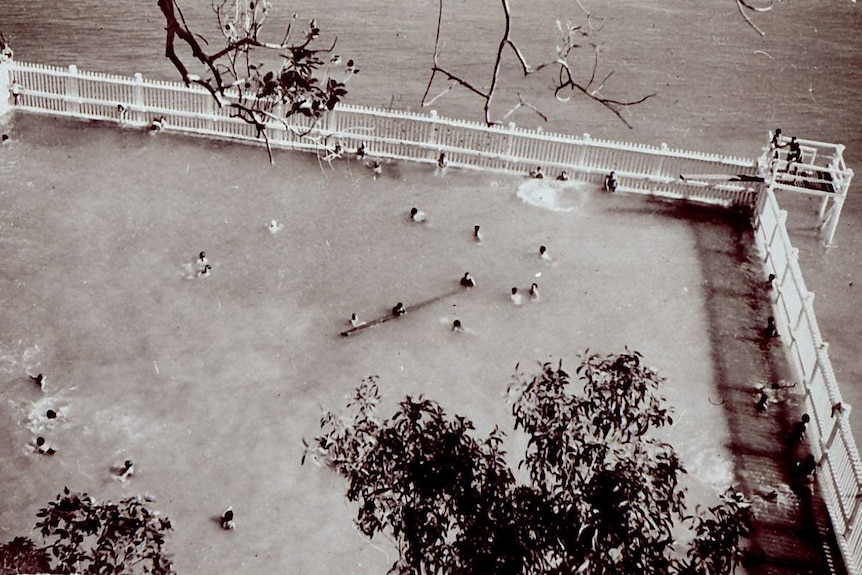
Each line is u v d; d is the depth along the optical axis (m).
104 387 29.80
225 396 29.78
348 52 47.22
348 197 37.88
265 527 26.20
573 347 32.16
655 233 37.22
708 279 35.34
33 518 25.92
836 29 51.75
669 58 48.66
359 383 30.41
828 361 29.55
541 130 39.41
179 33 16.02
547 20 51.06
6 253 34.25
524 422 19.44
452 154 39.78
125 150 39.44
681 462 28.48
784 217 35.12
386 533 25.89
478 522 18.69
